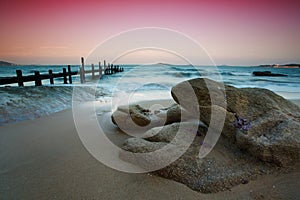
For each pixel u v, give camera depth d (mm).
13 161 2236
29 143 2771
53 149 2564
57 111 4707
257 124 2242
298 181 1768
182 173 1848
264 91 2912
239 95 2734
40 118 4117
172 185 1768
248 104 2594
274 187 1710
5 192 1692
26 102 4809
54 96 5785
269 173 1868
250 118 2383
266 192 1658
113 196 1644
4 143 2771
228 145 2299
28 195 1655
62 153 2439
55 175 1943
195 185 1742
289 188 1693
